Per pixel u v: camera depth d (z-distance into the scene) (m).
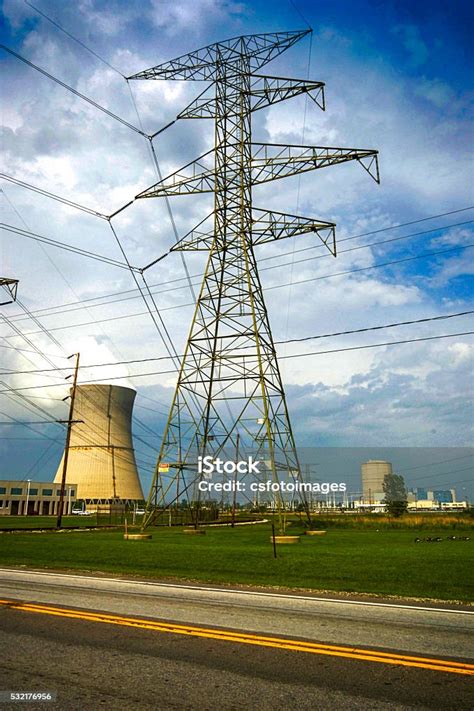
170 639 8.03
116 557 20.16
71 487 116.31
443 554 20.45
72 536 32.50
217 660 7.02
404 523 49.00
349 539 31.12
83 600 11.35
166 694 5.83
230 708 5.46
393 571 15.73
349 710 5.43
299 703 5.60
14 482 113.69
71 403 48.88
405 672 6.58
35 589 12.98
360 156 31.06
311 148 31.97
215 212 35.12
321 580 14.54
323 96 33.66
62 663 6.87
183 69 36.59
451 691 5.96
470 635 8.41
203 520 60.97
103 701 5.62
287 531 40.44
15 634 8.30
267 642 7.88
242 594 12.35
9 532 37.91
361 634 8.41
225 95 36.03
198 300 34.56
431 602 11.49
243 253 34.09
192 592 12.61
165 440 33.53
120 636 8.20
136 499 111.69
